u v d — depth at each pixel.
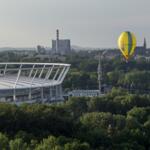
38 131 197.88
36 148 165.12
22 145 168.12
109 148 192.25
